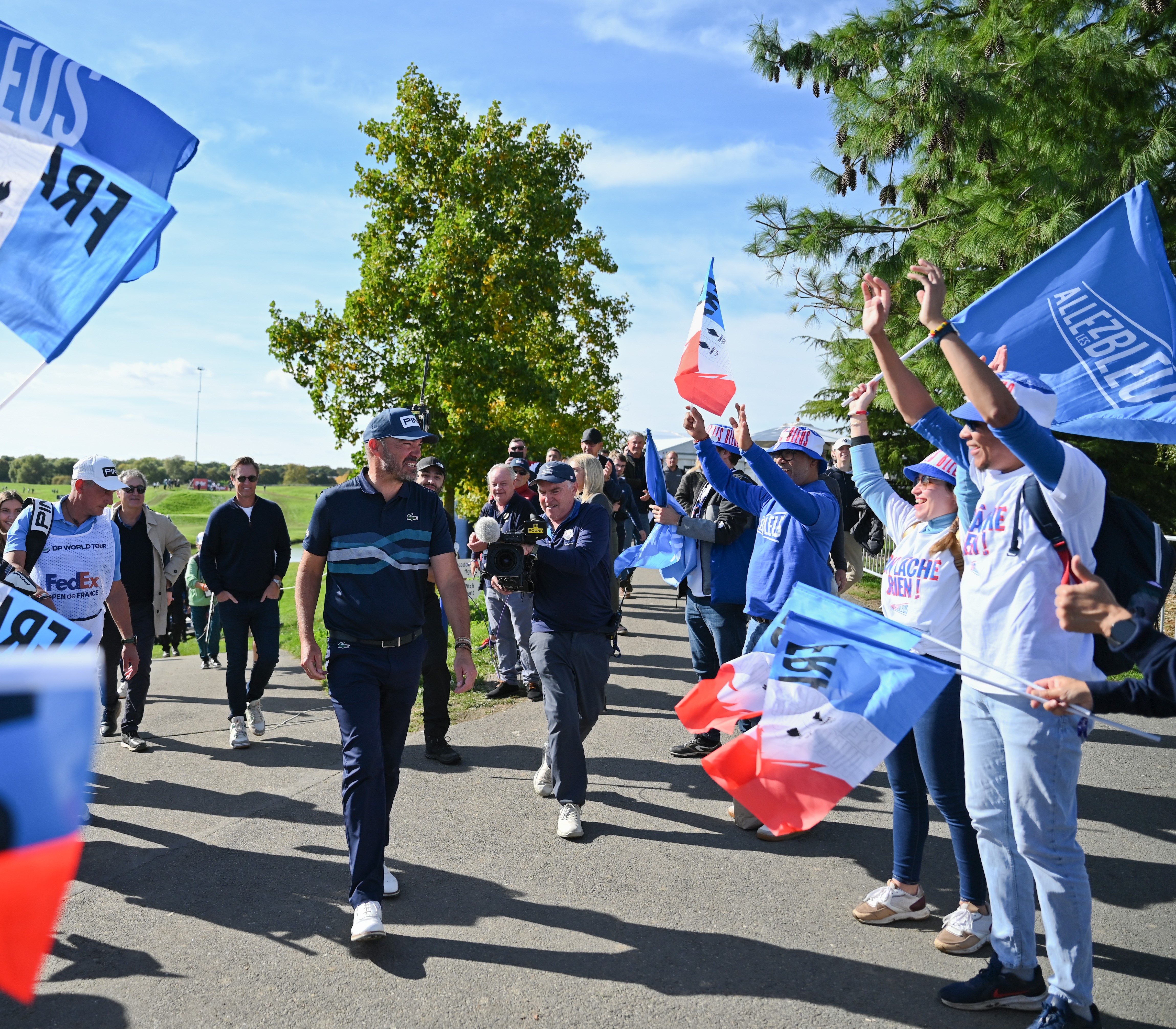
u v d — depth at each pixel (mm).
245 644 6254
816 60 12039
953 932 3467
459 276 17688
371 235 19406
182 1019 3014
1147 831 4547
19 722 1159
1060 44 10078
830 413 15359
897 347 11836
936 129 10586
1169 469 13102
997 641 2834
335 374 18406
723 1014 3047
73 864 1173
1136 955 3383
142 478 6223
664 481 5438
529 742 6129
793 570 4535
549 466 4746
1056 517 2695
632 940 3541
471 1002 3117
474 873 4141
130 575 6172
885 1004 3109
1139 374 4020
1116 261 4113
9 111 2855
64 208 2861
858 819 4840
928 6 11781
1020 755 2781
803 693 2988
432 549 3996
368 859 3541
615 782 5387
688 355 5098
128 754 6090
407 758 5801
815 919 3723
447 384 17922
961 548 3393
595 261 26219
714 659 5816
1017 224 9906
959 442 3234
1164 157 9359
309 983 3236
